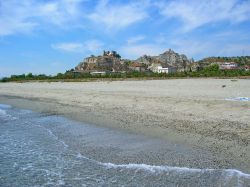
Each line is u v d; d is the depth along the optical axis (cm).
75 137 1669
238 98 2495
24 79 10394
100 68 18350
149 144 1424
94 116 2212
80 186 1012
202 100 2420
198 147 1318
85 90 4241
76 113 2422
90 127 1886
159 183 992
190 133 1531
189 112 2012
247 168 1058
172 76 8012
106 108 2481
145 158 1238
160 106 2322
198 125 1664
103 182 1031
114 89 4134
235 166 1082
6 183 1066
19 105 3338
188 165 1129
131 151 1342
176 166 1128
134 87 4422
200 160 1166
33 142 1620
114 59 19925
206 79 6391
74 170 1163
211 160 1155
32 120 2309
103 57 19550
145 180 1024
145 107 2352
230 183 952
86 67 18638
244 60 18325
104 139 1577
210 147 1300
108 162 1225
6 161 1309
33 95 4347
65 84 6600
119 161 1226
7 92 5350
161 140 1474
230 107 2045
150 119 1922
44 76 10425
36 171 1175
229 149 1252
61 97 3628
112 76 8788
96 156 1311
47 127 1994
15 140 1677
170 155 1251
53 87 5672
